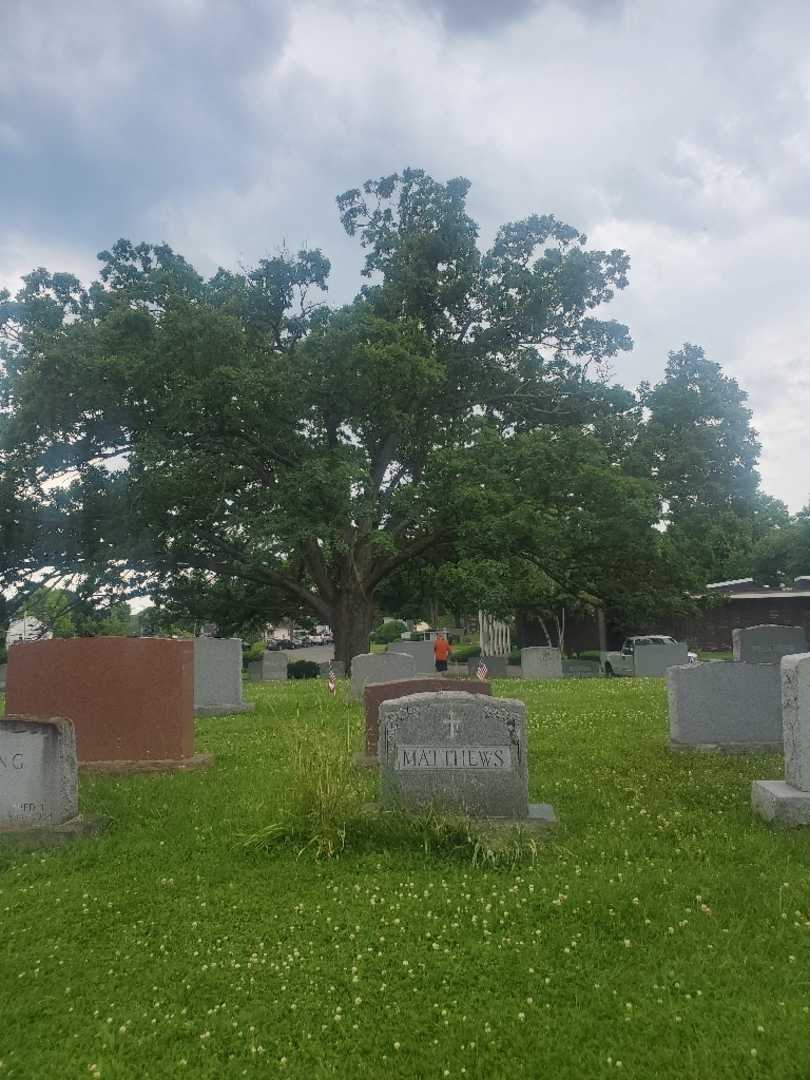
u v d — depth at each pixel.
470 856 6.80
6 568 31.34
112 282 32.88
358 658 18.11
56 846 7.43
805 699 7.41
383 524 34.38
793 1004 4.29
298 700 18.41
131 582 33.88
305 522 28.16
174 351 27.77
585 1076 3.82
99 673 10.88
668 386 33.75
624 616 35.41
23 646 10.99
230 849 7.26
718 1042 4.00
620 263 33.75
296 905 5.93
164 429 29.50
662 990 4.51
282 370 29.33
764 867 6.24
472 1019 4.34
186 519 30.89
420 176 34.56
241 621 41.09
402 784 7.81
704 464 32.38
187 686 11.25
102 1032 4.34
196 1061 4.10
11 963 5.14
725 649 44.97
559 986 4.66
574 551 31.47
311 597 34.47
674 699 11.28
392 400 31.05
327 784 7.50
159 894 6.26
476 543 30.52
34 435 28.78
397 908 5.77
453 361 34.50
